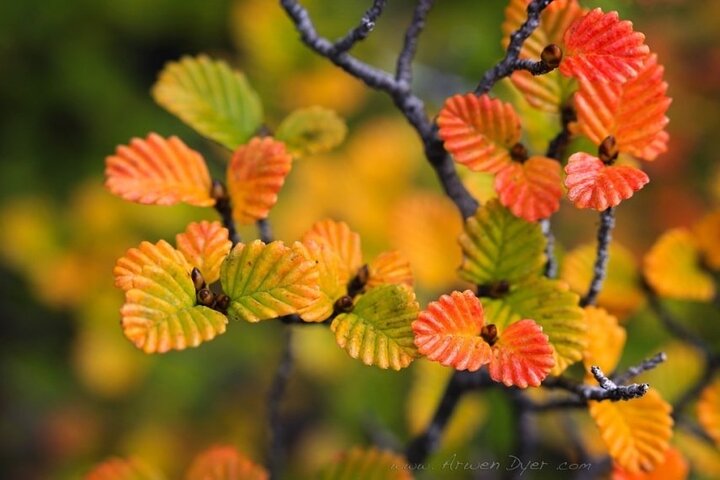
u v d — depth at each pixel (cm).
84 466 116
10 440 120
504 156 52
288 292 50
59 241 107
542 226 52
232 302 50
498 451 64
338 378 95
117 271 50
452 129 52
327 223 52
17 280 125
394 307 50
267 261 50
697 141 101
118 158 52
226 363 115
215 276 50
